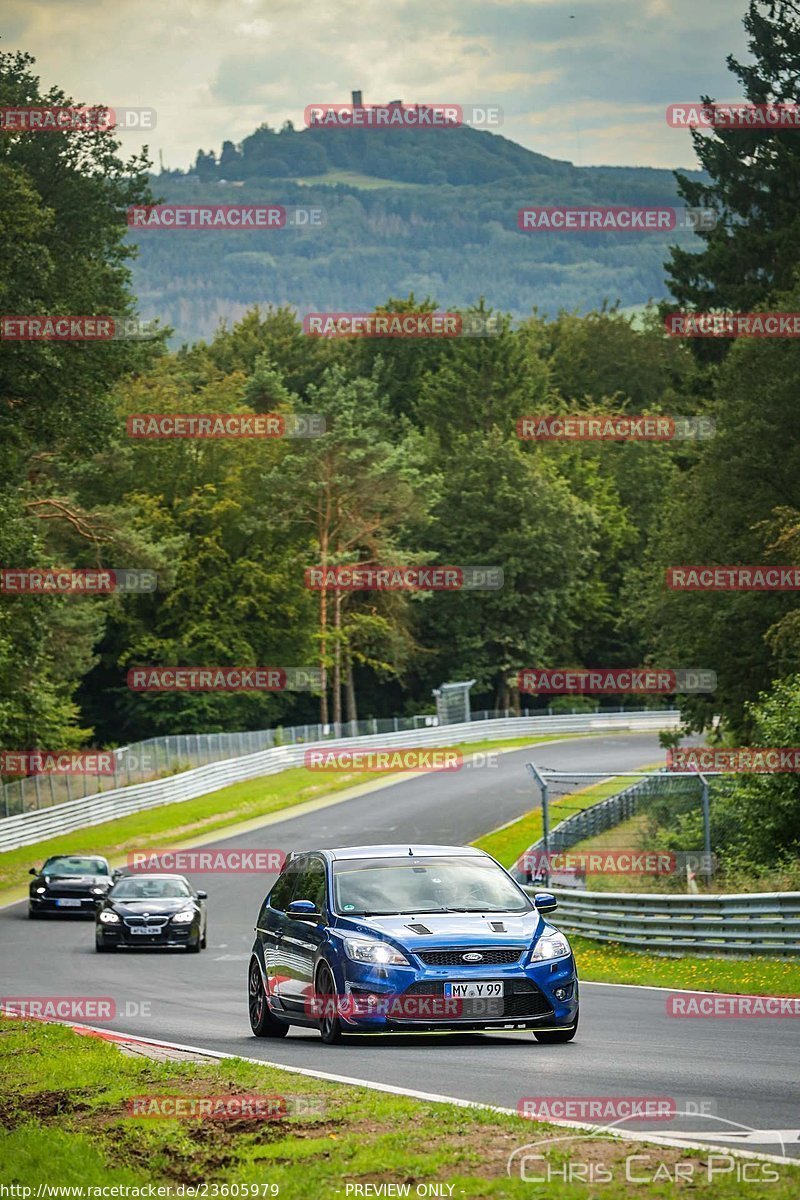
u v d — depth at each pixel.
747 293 105.06
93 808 99.69
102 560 131.50
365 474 158.75
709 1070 20.36
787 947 40.50
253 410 172.62
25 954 50.44
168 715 157.50
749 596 82.06
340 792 118.25
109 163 83.31
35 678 97.69
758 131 108.50
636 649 198.88
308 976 24.30
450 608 181.75
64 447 87.62
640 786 80.94
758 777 52.53
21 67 80.94
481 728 158.00
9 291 72.88
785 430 83.88
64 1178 14.40
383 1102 16.97
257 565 159.00
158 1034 27.28
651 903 47.34
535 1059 21.62
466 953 23.02
